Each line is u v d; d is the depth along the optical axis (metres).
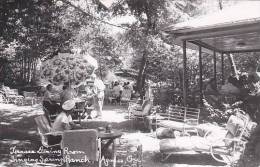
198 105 12.27
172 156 8.05
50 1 11.66
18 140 9.55
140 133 10.66
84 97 13.80
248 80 12.40
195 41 13.57
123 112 15.57
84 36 19.59
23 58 23.83
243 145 7.45
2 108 16.55
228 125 7.52
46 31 12.58
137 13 19.75
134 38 18.91
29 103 18.84
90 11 18.19
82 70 12.82
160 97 13.23
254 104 11.31
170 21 19.53
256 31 9.70
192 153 8.28
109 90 20.86
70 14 15.70
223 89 12.60
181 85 15.14
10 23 11.05
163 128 10.20
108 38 22.67
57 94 13.78
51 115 10.59
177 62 18.06
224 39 13.31
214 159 7.75
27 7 10.83
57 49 14.21
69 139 6.44
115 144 6.80
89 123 12.44
